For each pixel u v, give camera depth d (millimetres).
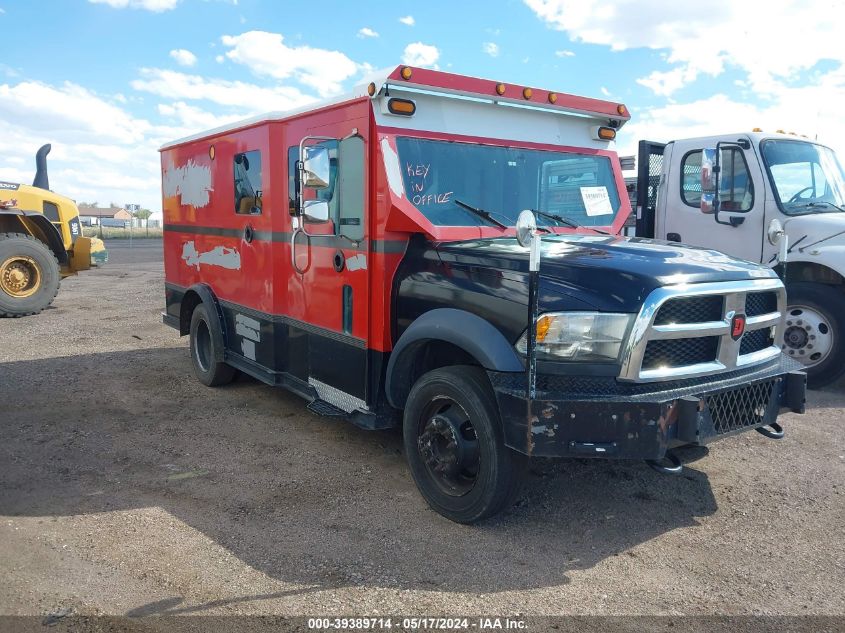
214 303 6664
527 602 3098
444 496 3943
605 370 3400
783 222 6609
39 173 12773
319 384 5176
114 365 7742
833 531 3844
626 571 3387
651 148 7977
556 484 4457
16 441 5195
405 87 4277
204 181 6762
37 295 11227
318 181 4500
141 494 4273
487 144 4742
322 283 4992
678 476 4613
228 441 5273
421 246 4344
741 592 3207
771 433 3973
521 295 3600
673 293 3395
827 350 6570
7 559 3443
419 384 4059
